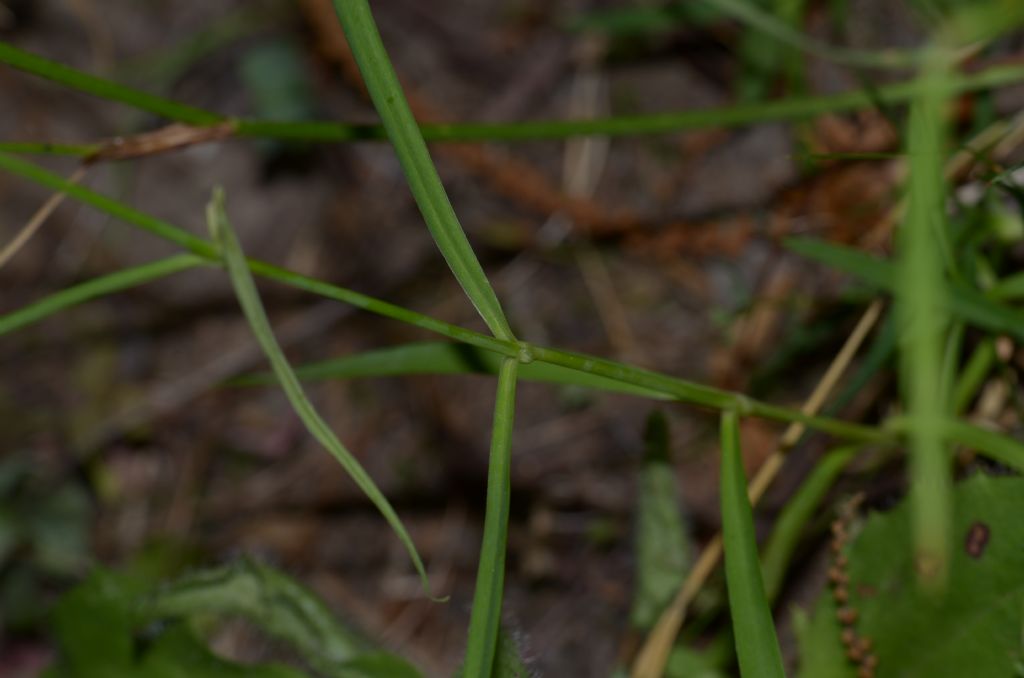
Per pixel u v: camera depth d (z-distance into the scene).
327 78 0.55
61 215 0.56
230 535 0.50
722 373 0.44
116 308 0.56
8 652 0.50
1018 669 0.35
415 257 0.52
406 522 0.48
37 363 0.55
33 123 0.57
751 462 0.43
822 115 0.43
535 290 0.49
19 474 0.52
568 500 0.45
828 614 0.37
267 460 0.52
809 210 0.43
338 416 0.51
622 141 0.50
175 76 0.57
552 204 0.48
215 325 0.54
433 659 0.45
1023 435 0.39
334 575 0.48
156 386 0.54
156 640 0.39
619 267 0.48
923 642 0.36
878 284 0.38
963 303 0.37
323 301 0.53
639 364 0.46
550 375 0.36
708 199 0.47
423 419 0.49
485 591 0.33
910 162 0.35
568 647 0.43
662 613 0.39
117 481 0.53
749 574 0.34
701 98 0.49
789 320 0.43
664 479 0.39
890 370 0.41
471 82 0.53
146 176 0.56
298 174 0.55
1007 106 0.42
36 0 0.58
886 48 0.44
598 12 0.50
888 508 0.38
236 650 0.45
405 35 0.54
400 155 0.34
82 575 0.51
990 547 0.35
